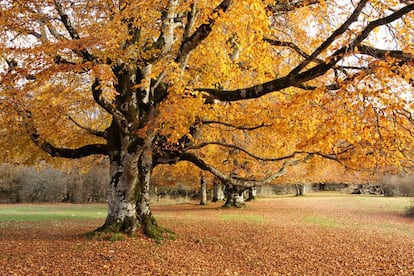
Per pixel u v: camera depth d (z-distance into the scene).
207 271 8.81
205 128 14.55
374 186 57.06
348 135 6.78
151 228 11.64
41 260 8.84
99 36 8.05
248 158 18.62
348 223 21.44
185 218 21.77
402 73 6.21
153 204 41.25
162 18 10.21
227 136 16.80
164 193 51.16
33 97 11.70
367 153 8.41
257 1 7.52
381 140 7.32
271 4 9.34
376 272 9.61
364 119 6.61
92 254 9.45
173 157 12.48
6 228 15.52
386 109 6.31
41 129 12.24
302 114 8.69
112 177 11.52
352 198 44.88
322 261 10.62
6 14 8.27
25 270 7.98
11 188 45.78
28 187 46.28
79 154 12.21
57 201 47.41
